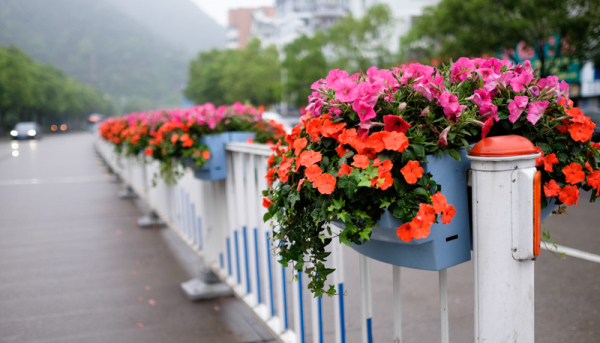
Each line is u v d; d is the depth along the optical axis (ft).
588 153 5.15
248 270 10.58
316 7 251.60
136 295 13.28
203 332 10.83
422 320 11.09
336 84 4.84
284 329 9.20
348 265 15.53
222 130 11.59
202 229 13.06
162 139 11.36
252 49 189.16
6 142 127.34
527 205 4.46
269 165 6.51
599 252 15.93
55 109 260.42
